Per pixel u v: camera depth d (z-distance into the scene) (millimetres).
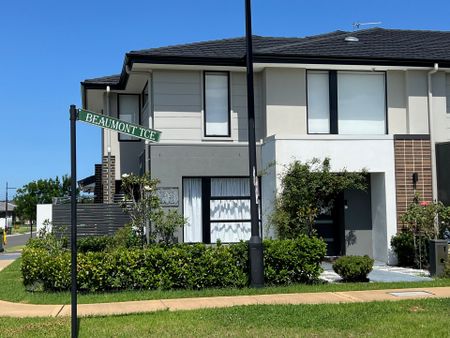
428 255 14281
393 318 8594
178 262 11703
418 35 20453
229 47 17375
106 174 20062
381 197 15938
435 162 16469
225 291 11258
